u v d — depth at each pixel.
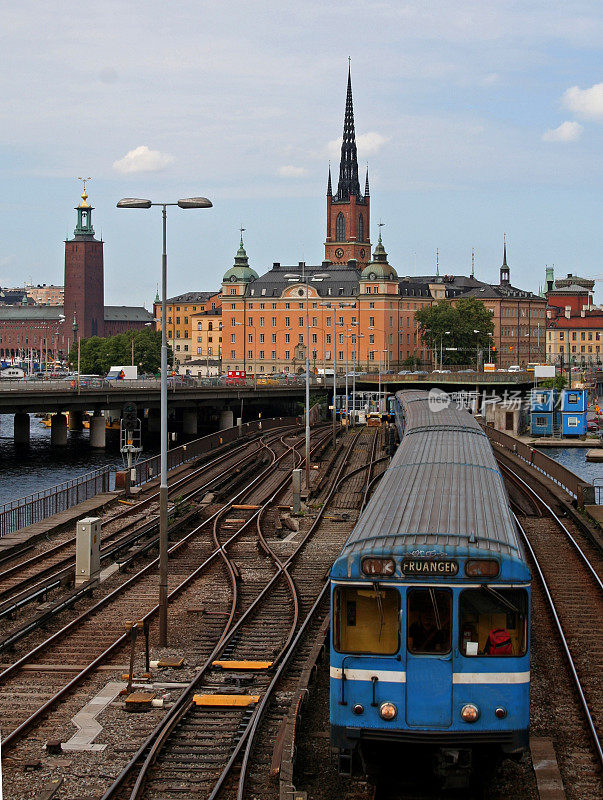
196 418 171.62
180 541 53.62
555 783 23.20
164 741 25.64
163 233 39.62
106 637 35.88
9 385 126.50
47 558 49.38
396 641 23.02
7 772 24.33
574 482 69.69
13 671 31.83
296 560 49.34
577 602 39.97
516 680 22.83
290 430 132.25
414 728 22.84
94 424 144.62
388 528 24.33
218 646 33.22
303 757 25.03
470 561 22.83
